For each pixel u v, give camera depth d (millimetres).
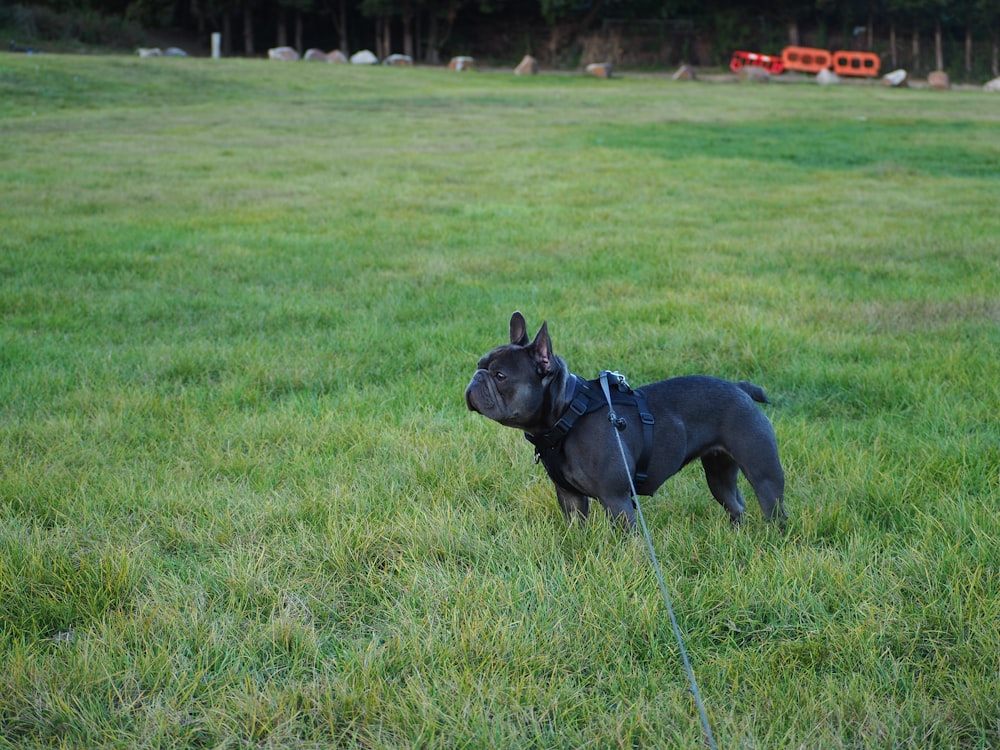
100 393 6820
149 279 10742
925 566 4113
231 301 9695
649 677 3436
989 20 71438
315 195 17141
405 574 4219
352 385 7098
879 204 16203
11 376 7184
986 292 9680
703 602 3900
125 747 3131
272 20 71188
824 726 3168
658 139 26672
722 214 15320
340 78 48969
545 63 73688
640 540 4250
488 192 17578
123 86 39594
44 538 4562
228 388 7031
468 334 8375
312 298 9906
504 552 4406
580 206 16234
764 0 73438
